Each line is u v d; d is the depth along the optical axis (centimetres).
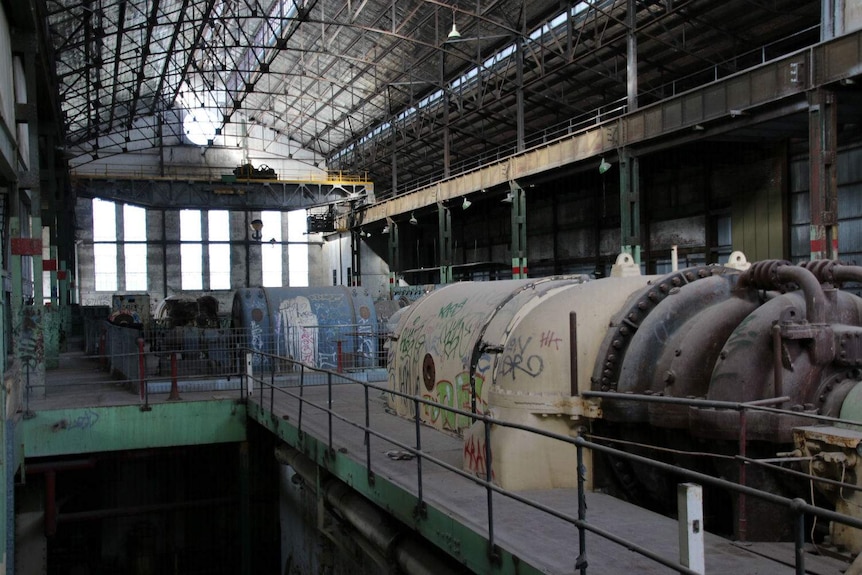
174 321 2703
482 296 960
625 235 2669
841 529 474
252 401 1366
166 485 1636
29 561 1321
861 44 1733
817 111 1866
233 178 4738
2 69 1235
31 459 1358
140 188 4647
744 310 607
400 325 1175
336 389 1525
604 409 648
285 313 1786
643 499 673
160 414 1347
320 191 4947
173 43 3806
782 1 2564
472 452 748
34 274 1471
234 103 4972
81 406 1303
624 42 3134
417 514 657
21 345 1437
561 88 3778
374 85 4875
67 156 3762
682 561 350
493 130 4628
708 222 3225
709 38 2967
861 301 579
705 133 2339
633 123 2633
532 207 4762
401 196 4744
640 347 632
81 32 3328
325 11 4012
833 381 529
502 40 3797
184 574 1600
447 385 952
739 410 482
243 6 4416
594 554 505
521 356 705
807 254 2659
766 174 2839
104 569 1588
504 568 516
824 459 463
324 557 1066
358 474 814
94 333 2523
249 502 1427
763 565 470
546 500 644
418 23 3838
